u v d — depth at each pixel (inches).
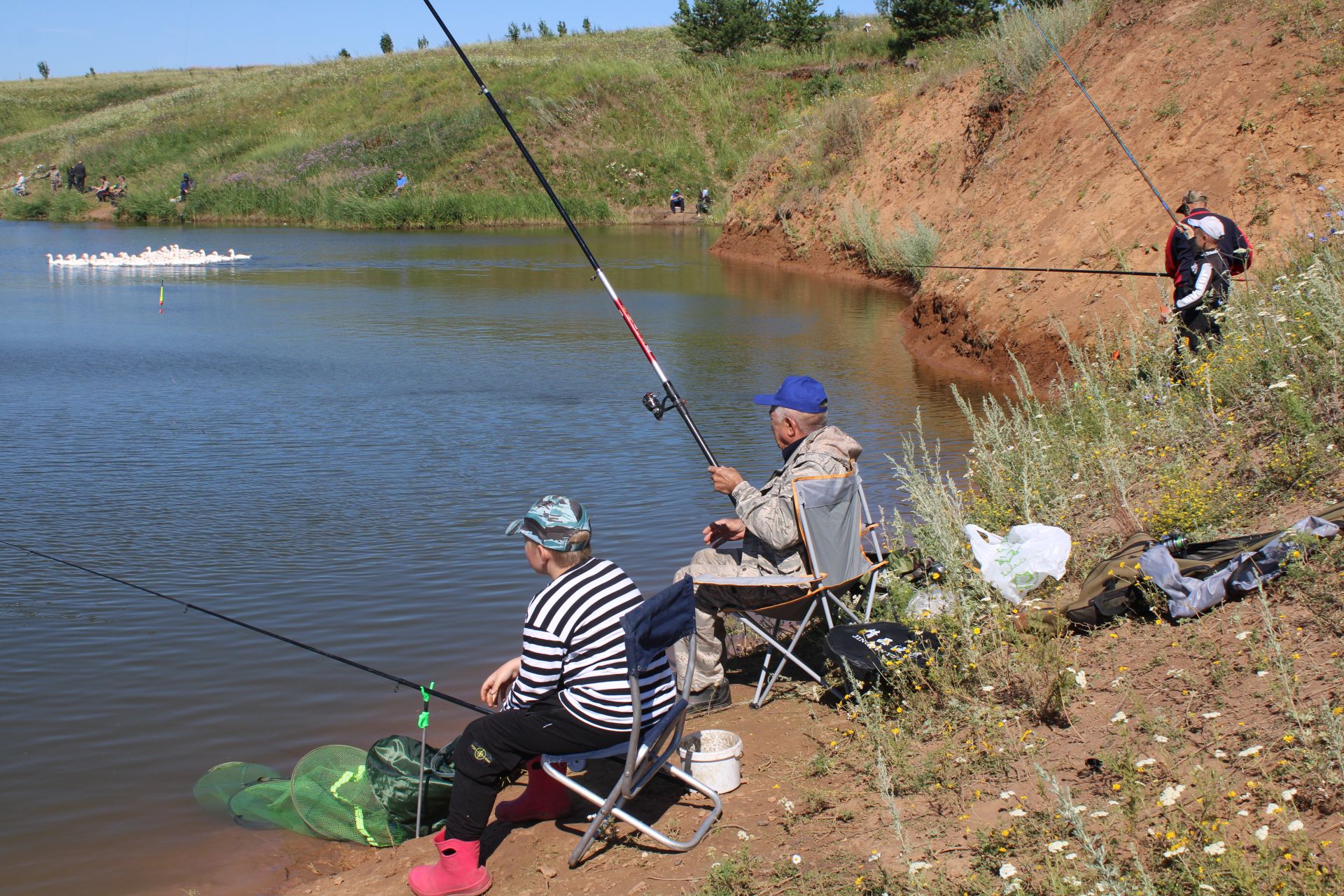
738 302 840.9
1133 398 301.6
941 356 571.5
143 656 223.5
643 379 530.0
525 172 1879.9
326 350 613.0
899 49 1802.4
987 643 179.2
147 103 2551.7
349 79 2335.1
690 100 1993.1
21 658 222.4
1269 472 209.2
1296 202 432.8
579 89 2018.9
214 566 275.3
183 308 794.2
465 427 429.1
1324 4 485.4
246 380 524.1
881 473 349.4
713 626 190.9
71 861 155.4
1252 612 161.0
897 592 204.5
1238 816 120.3
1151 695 152.0
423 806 163.6
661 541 291.1
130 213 1910.7
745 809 156.9
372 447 397.4
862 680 183.8
